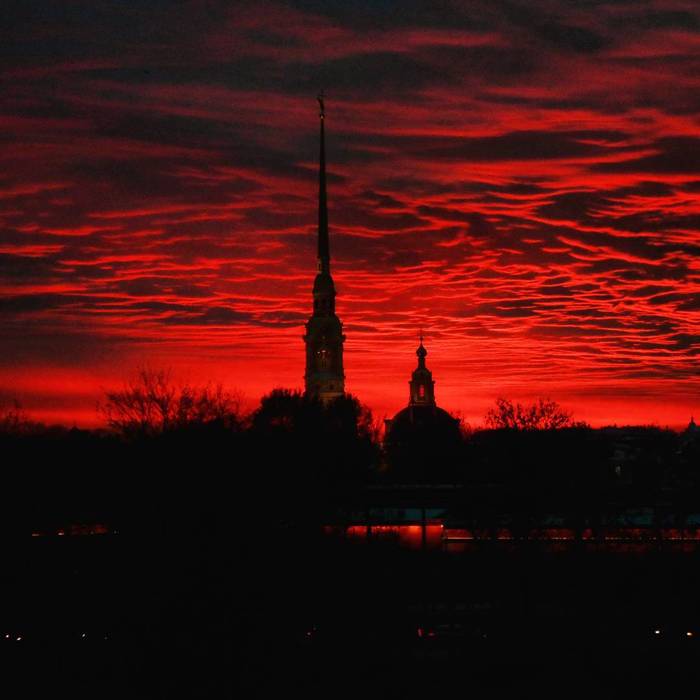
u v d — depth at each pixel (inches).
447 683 7229.3
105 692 6756.9
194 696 6811.0
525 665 7544.3
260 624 7362.2
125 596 7460.6
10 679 6948.8
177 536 7687.0
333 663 7445.9
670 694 6993.1
